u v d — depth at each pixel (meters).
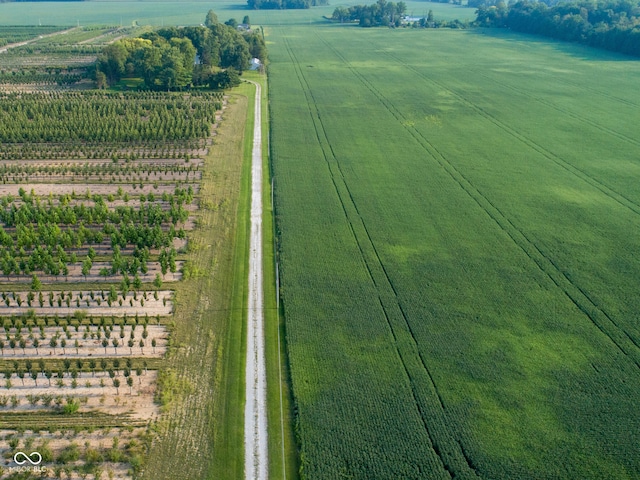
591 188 79.81
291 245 63.47
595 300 54.06
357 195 76.69
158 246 62.09
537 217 70.81
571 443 38.75
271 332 50.09
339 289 55.50
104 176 82.56
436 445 38.50
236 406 42.09
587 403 42.06
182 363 46.12
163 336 49.19
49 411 41.31
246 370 45.69
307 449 38.06
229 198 76.00
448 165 88.06
